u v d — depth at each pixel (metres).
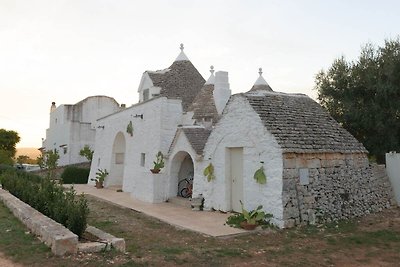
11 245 7.45
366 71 18.84
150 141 17.83
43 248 7.16
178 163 16.19
